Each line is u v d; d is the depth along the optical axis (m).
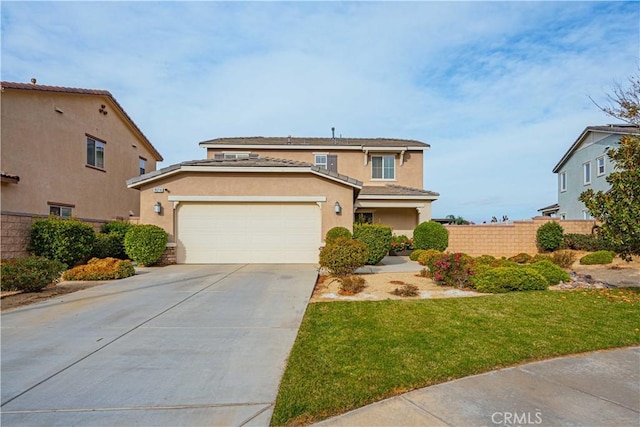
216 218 14.12
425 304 7.56
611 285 9.94
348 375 4.24
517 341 5.34
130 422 3.34
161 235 13.31
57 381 4.17
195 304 7.68
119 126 20.89
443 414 3.41
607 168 22.62
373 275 11.52
